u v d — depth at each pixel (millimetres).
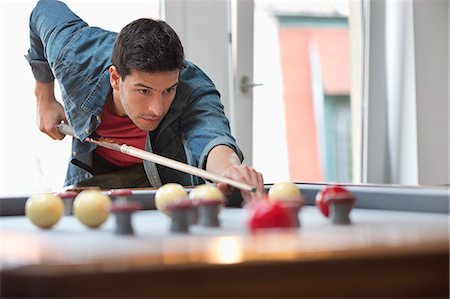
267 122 3797
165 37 2135
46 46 2674
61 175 3258
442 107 3945
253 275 975
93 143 2588
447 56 3947
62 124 2766
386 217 1541
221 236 1209
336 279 1001
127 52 2137
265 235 1148
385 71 3949
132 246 1117
